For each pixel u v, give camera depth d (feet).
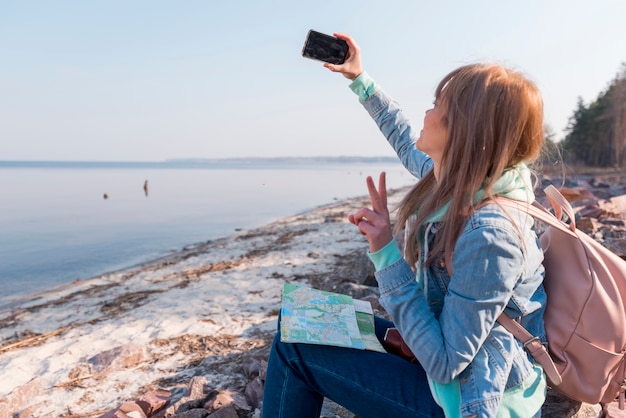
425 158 7.46
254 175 408.87
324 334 5.60
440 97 4.99
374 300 15.01
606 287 5.24
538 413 5.10
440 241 4.70
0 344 18.70
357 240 36.27
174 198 135.85
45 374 14.44
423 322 4.59
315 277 23.99
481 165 4.50
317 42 7.84
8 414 11.91
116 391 12.62
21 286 34.50
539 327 5.20
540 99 4.70
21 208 106.42
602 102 199.11
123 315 20.44
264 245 38.93
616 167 183.62
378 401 5.18
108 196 147.74
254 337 15.96
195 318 18.67
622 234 19.21
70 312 22.49
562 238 5.35
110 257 45.70
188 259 36.06
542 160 5.48
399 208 5.72
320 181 274.98
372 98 8.11
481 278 4.27
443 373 4.46
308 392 5.63
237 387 11.66
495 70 4.62
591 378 5.28
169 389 12.24
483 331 4.36
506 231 4.33
